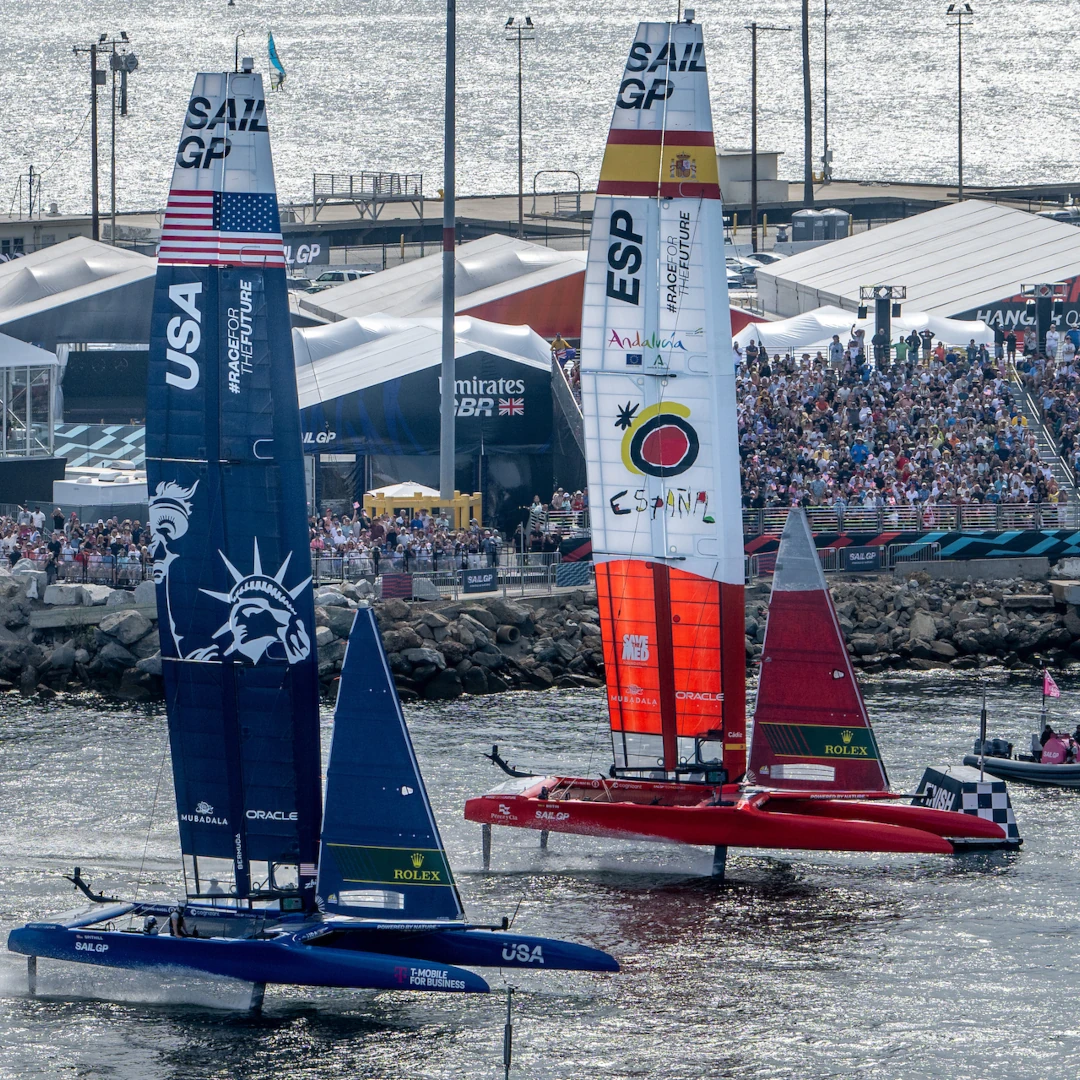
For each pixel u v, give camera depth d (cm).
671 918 15312
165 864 16238
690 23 16425
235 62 13488
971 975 13962
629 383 16862
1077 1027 12962
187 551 13862
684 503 16875
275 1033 12938
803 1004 13388
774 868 16812
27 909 15025
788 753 17125
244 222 13562
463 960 13488
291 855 13925
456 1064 12400
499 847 17262
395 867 13638
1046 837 17550
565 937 14788
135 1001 13562
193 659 13912
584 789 17325
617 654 17275
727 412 16712
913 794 17975
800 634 17025
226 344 13650
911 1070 12262
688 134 16488
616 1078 12150
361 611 13675
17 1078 12156
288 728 13825
